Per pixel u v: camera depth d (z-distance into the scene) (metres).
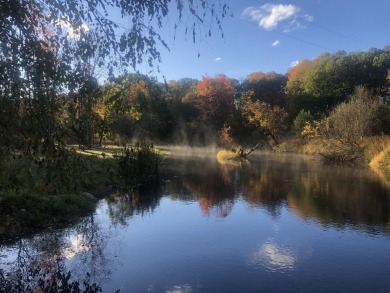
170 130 54.38
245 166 25.31
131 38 4.47
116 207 11.00
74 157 4.88
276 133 50.00
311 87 55.31
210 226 8.99
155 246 7.39
